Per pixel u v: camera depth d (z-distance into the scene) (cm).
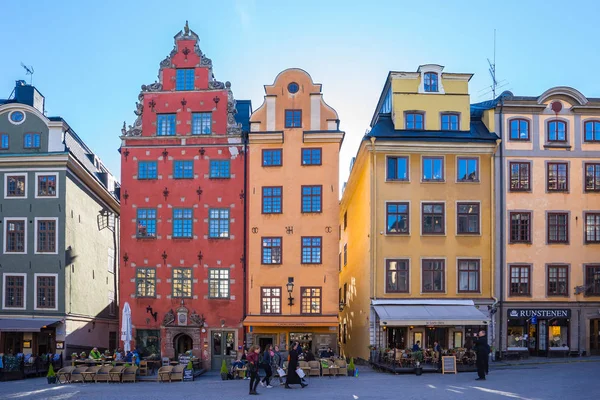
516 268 3494
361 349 3738
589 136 3628
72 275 3700
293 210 3547
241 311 3509
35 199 3647
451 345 3412
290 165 3575
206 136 3631
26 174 3672
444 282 3447
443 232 3484
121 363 3062
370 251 3450
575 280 3509
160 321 3522
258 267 3519
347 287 4575
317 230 3522
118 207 4600
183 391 2397
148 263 3569
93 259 4072
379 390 2258
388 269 3447
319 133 3569
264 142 3600
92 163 4303
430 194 3506
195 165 3631
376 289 3419
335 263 3491
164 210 3606
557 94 3625
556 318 3488
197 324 3475
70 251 3684
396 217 3484
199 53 3709
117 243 4603
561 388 2180
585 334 3481
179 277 3553
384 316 3228
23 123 3722
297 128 3594
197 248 3566
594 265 3525
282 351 3431
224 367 2950
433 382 2464
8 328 3434
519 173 3562
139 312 3534
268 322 3397
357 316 3950
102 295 4238
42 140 3700
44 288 3594
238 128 3638
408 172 3512
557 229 3547
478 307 3425
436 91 3669
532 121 3609
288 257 3512
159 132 3678
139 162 3650
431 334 3416
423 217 3494
